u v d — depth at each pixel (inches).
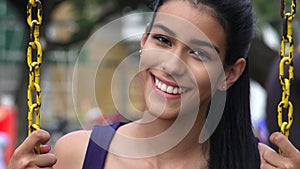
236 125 104.3
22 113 380.8
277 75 161.0
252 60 303.7
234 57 100.3
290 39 97.7
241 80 104.3
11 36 604.4
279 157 96.3
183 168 102.3
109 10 369.7
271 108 161.5
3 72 608.7
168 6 97.0
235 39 99.2
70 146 103.8
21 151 93.8
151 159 102.0
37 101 95.6
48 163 94.6
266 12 318.3
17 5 363.9
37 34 96.6
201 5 96.3
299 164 95.6
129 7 359.9
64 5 379.9
